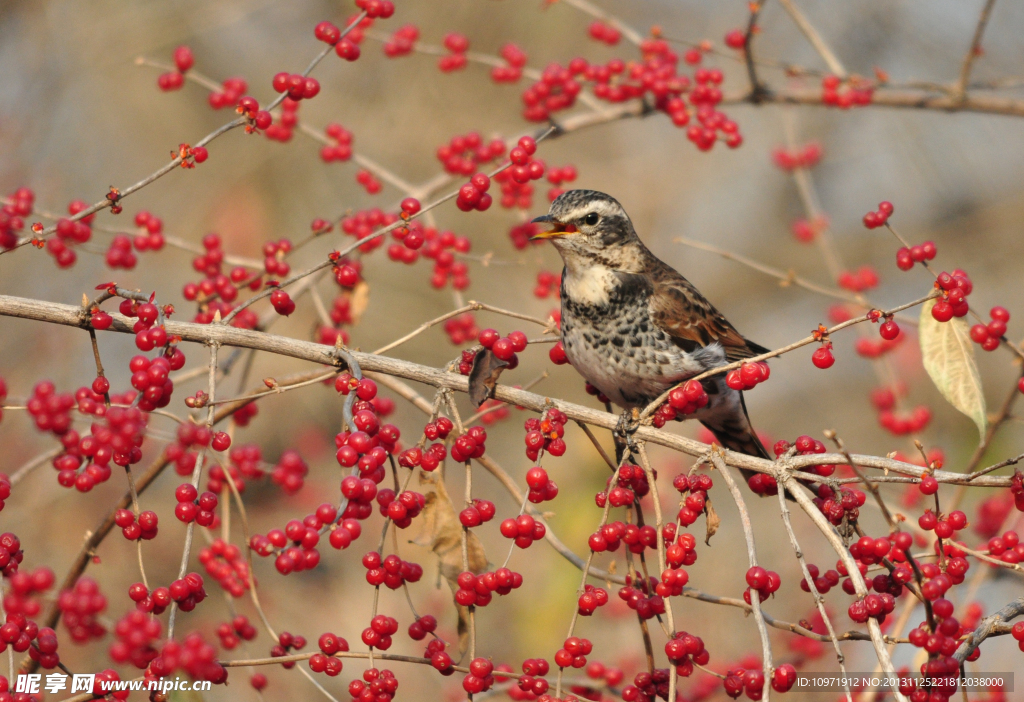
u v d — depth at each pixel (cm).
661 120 1870
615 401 959
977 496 1300
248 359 887
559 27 1619
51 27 1495
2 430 1318
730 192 1950
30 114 1474
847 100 1105
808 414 1786
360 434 566
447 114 1576
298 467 866
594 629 1295
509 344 683
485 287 1616
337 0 1591
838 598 1323
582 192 938
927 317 703
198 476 550
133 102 1521
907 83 1080
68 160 1496
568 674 916
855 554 615
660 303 915
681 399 684
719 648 1257
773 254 1911
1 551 585
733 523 1455
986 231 1797
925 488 593
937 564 607
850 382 1798
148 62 921
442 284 973
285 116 1020
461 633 640
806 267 1889
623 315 909
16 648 561
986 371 1669
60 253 833
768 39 1736
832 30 1711
